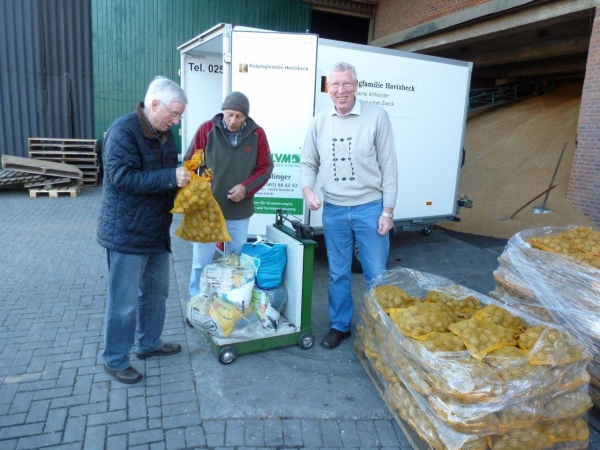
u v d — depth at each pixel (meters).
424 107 5.61
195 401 2.84
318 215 5.08
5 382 2.93
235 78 4.59
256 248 3.54
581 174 7.36
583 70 12.70
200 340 3.58
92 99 10.62
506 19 9.37
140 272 2.87
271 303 3.44
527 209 7.83
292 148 4.79
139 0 10.48
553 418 2.29
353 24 14.78
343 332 3.64
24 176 8.81
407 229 6.04
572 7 7.94
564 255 3.14
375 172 3.30
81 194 9.20
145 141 2.64
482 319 2.65
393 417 2.79
